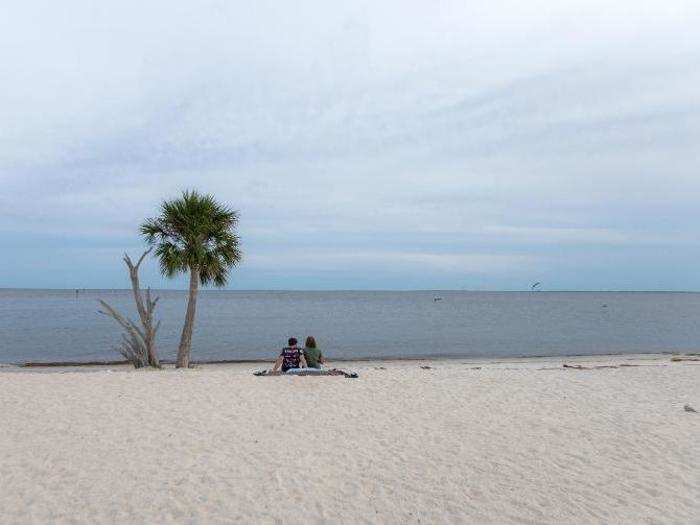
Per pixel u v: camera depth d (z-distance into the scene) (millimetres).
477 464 7656
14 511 6000
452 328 49219
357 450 8117
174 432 8719
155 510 6098
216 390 11492
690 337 41094
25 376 12984
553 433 9070
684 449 8453
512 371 15703
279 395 11188
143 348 18125
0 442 8117
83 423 9055
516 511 6277
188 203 17016
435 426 9352
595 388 12859
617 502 6559
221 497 6441
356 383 12531
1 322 50875
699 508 6445
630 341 37906
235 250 17812
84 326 46469
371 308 95500
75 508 6109
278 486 6781
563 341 37656
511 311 85312
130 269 17656
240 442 8344
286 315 69938
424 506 6355
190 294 17641
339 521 5965
